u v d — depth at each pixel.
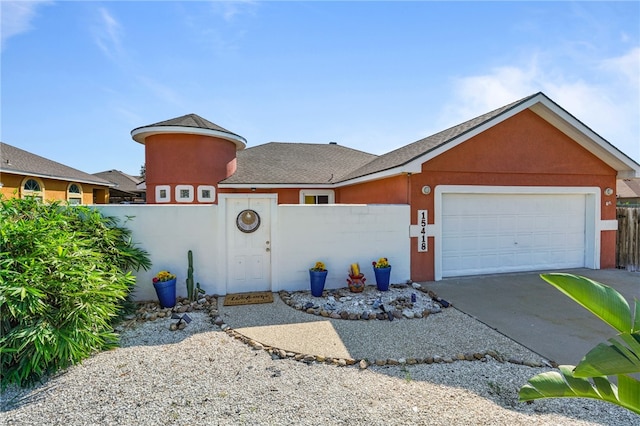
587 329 5.78
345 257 8.50
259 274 8.07
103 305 4.83
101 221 6.80
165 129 13.70
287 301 7.23
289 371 4.31
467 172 9.52
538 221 10.43
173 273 7.63
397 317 6.35
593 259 10.71
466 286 8.67
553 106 9.45
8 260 4.24
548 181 10.23
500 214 10.07
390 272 8.34
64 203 7.22
